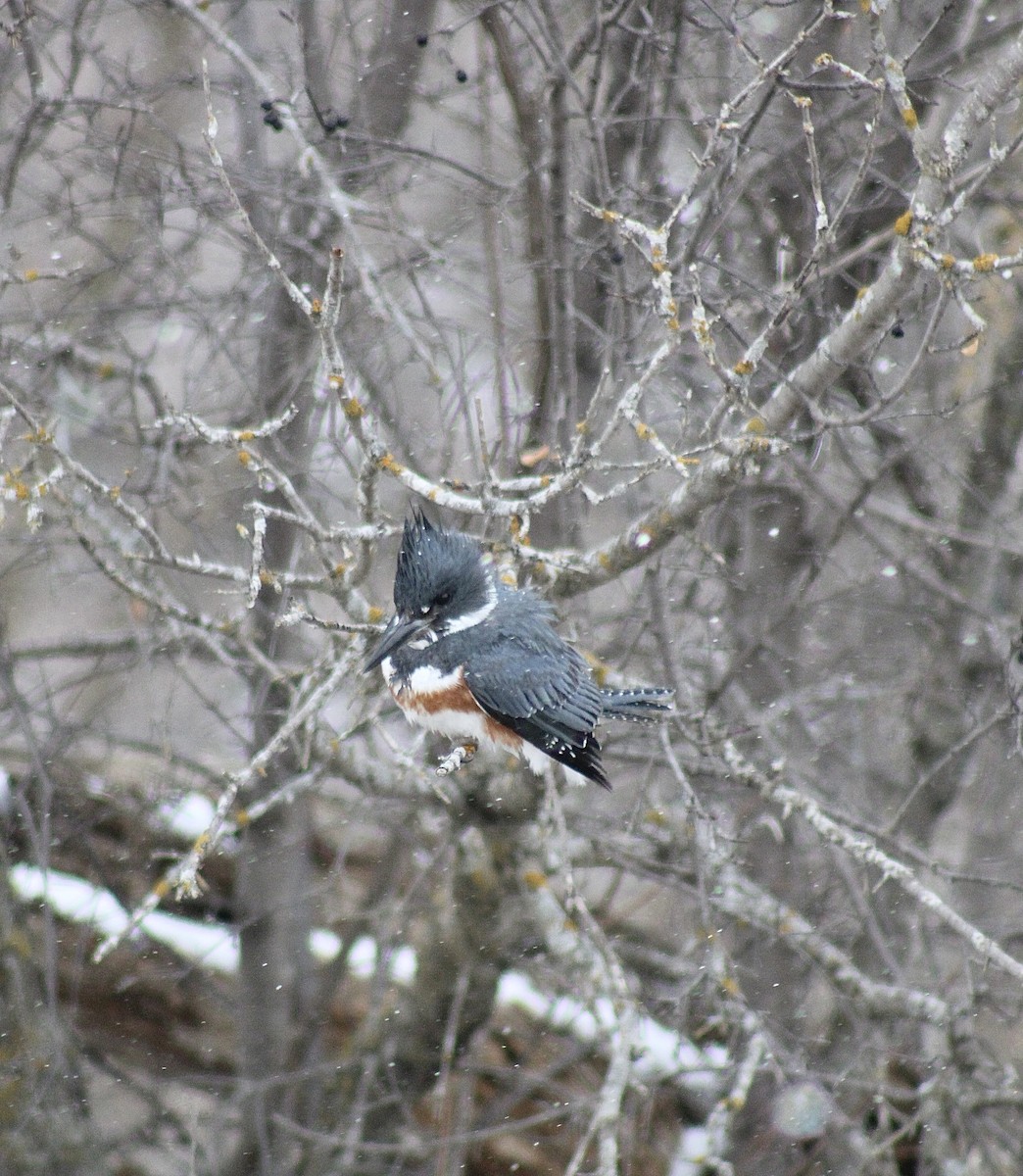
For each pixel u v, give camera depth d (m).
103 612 16.81
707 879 11.28
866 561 15.20
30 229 14.42
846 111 11.97
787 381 8.64
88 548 9.04
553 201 11.26
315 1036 13.69
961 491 14.58
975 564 14.20
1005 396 14.52
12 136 11.48
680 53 11.73
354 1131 12.23
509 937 12.10
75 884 14.21
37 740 12.05
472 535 10.44
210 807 14.36
